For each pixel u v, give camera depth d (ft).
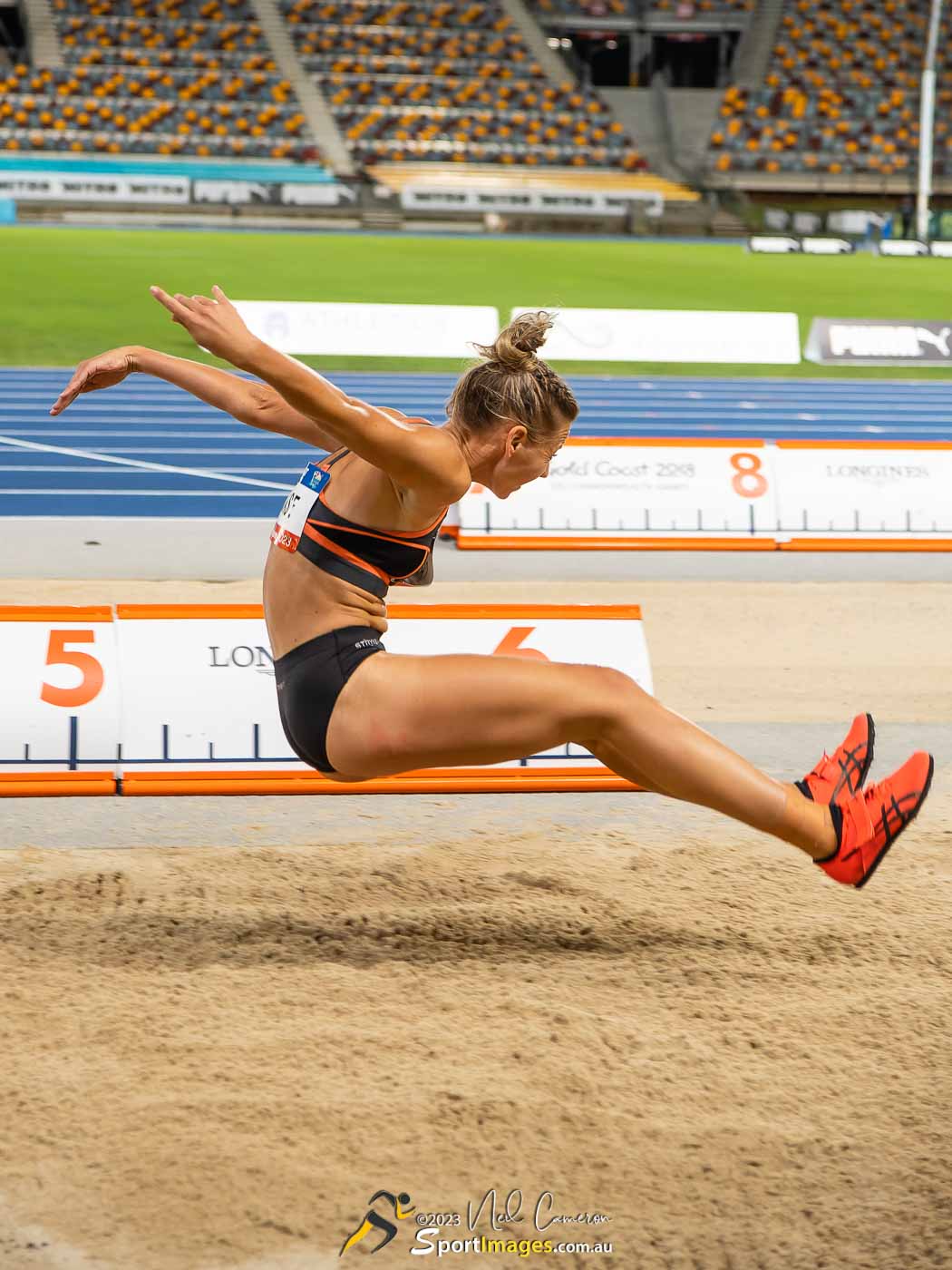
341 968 14.43
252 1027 13.05
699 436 55.72
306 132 170.09
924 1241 10.11
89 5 180.65
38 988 13.75
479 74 183.83
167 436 54.08
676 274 114.73
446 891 16.74
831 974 14.67
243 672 20.39
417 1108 11.60
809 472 40.63
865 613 32.68
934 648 29.81
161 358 14.23
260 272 103.45
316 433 13.89
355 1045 12.71
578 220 160.66
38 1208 10.21
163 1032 12.89
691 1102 11.99
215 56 178.50
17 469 47.50
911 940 15.58
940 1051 13.01
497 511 39.06
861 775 13.76
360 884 16.81
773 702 25.70
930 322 76.13
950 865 18.08
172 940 15.05
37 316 81.35
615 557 38.34
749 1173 10.96
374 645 13.00
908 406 65.10
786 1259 9.91
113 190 150.10
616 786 20.93
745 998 14.05
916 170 174.50
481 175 167.32
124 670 20.11
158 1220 10.10
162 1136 11.11
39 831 18.62
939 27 193.36
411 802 20.29
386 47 185.26
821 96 185.78
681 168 172.96
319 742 12.91
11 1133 11.13
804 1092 12.22
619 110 183.01
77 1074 12.08
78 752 19.88
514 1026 13.20
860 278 116.16
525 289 98.84
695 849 18.33
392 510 12.63
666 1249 10.00
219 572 34.88
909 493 40.78
